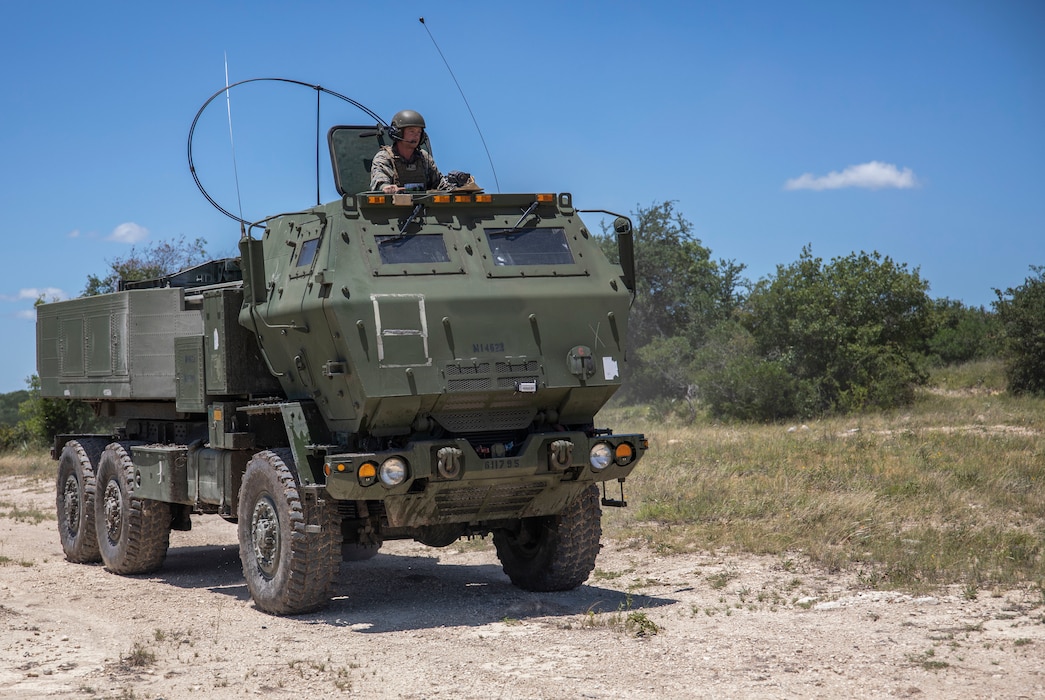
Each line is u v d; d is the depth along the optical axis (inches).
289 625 317.1
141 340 429.7
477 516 340.5
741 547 416.8
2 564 465.1
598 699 228.7
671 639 282.0
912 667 245.3
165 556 434.6
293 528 322.0
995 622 283.9
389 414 311.4
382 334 306.0
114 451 443.5
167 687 248.4
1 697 239.8
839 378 1306.6
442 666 260.5
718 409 1334.9
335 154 389.4
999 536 397.4
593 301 330.6
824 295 1342.3
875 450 696.4
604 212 352.8
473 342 315.3
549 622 308.8
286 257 346.6
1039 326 1269.7
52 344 500.1
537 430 334.3
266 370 373.7
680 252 1983.3
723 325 1628.9
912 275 1346.0
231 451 369.7
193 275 461.1
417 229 326.0
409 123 369.7
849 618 298.5
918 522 442.0
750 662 254.7
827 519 448.1
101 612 345.1
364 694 239.0
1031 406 1136.2
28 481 853.8
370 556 461.7
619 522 484.1
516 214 340.2
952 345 1727.4
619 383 332.2
